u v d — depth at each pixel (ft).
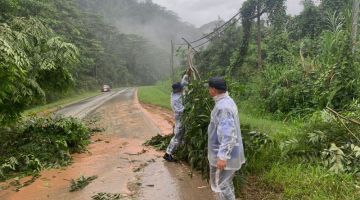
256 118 46.55
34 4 97.50
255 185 20.29
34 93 33.04
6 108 30.94
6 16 68.69
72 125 32.89
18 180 23.68
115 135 40.22
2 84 26.96
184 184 21.74
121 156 29.17
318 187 18.26
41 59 32.58
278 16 78.07
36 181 23.34
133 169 25.34
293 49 70.33
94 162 27.68
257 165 22.11
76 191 21.25
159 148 30.91
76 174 24.68
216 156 15.87
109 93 156.56
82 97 131.03
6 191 21.76
